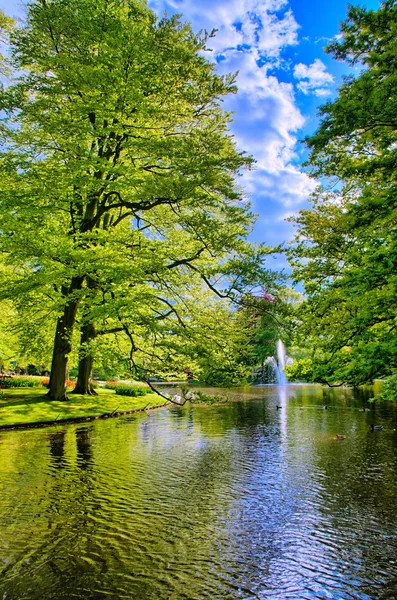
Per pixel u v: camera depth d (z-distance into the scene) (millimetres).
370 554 6395
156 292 18844
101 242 17641
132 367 15008
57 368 21688
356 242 11703
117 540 6758
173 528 7258
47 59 17516
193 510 8078
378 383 42000
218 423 18844
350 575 5805
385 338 9266
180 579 5633
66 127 16625
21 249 15930
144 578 5641
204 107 20062
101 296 16297
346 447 13469
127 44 16828
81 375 25062
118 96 17109
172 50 17719
